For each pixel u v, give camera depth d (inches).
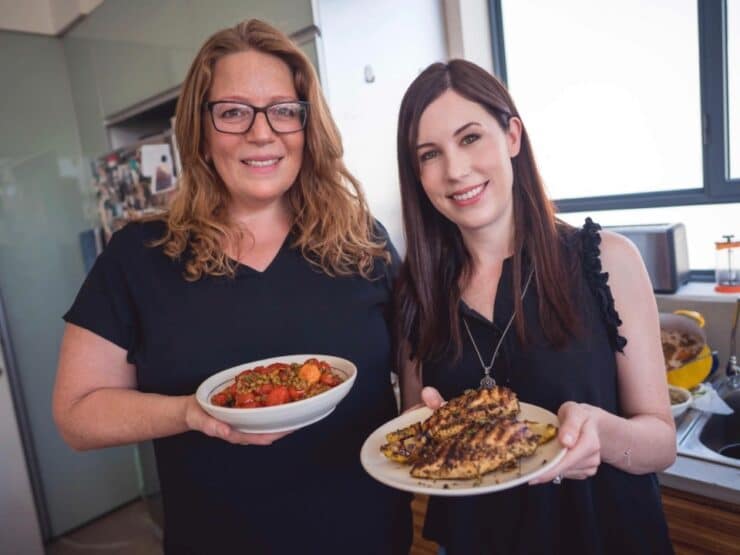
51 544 109.7
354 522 41.0
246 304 39.6
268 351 39.5
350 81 72.5
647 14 78.9
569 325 36.4
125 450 120.5
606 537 37.1
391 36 79.7
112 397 35.8
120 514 117.8
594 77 85.6
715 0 72.4
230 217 41.9
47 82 111.3
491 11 92.9
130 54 95.3
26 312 109.2
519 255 38.6
